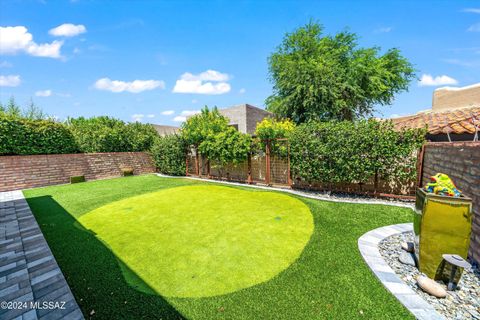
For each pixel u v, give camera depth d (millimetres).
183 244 4586
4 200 8742
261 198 8117
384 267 3465
